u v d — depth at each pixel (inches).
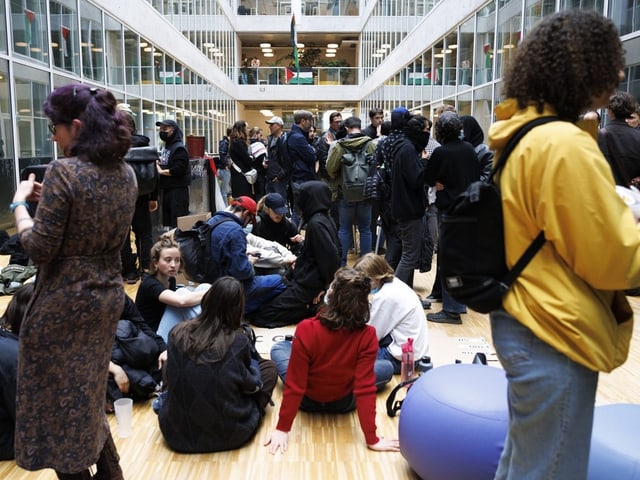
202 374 101.2
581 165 47.9
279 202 211.3
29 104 282.2
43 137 296.2
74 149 68.7
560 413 51.8
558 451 52.4
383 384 129.0
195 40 714.2
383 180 207.2
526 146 51.2
